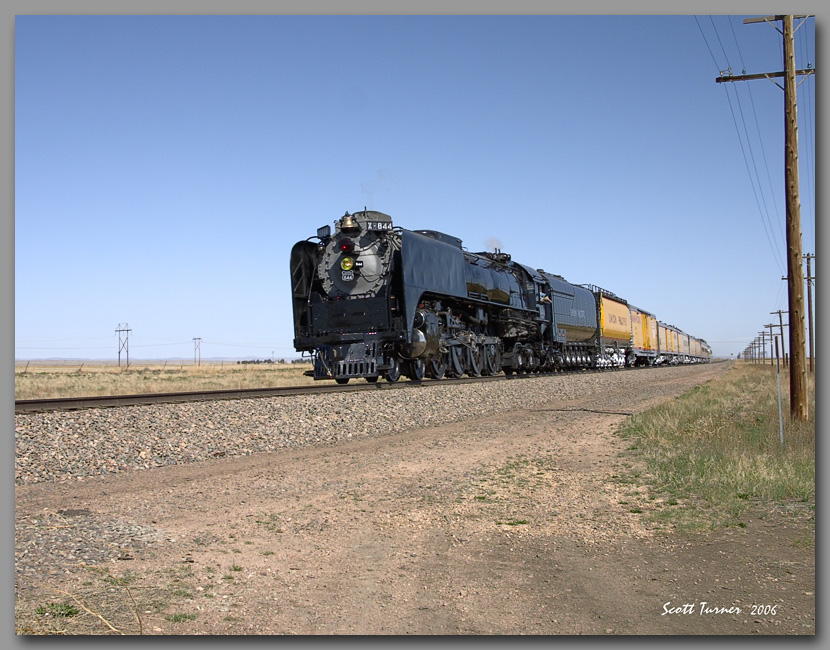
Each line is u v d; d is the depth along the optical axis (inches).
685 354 3705.7
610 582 230.4
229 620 192.1
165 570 229.3
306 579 228.1
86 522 282.8
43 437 432.1
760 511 321.7
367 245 872.3
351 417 613.0
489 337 1161.4
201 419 532.1
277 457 460.1
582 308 1759.4
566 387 1111.6
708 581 230.8
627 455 481.4
